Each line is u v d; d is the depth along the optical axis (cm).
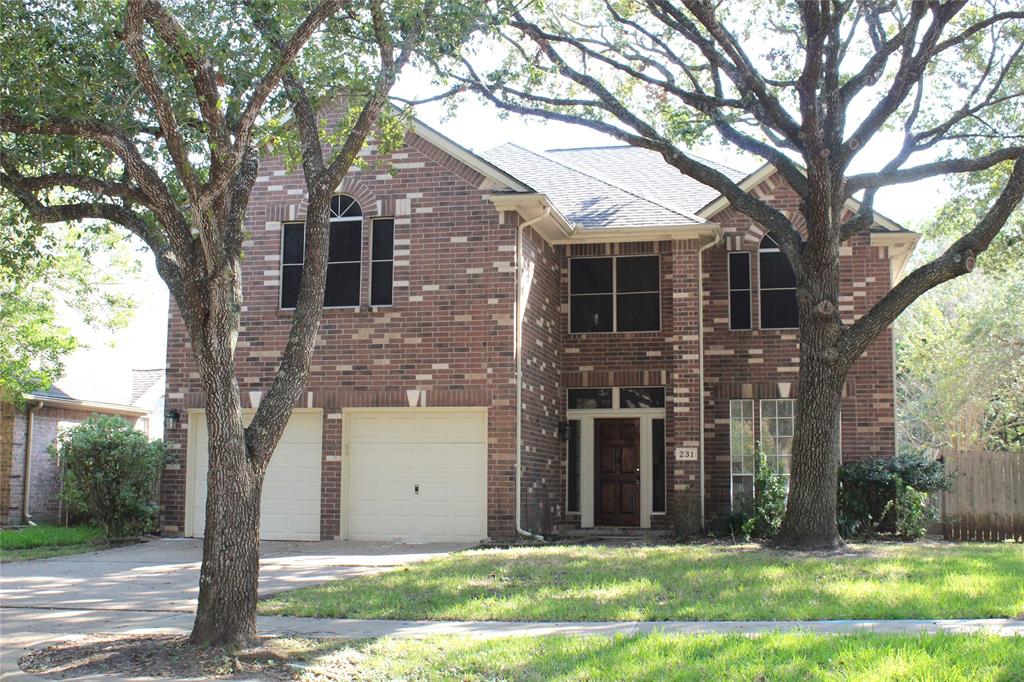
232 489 891
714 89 1780
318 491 1858
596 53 1633
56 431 2386
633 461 2092
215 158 892
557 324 2094
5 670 837
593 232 1986
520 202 1784
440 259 1823
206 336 889
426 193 1841
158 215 906
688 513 1875
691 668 730
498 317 1789
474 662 800
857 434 1955
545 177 2269
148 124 1125
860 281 1962
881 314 1505
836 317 1524
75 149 1096
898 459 1856
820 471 1523
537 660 790
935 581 1103
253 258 1905
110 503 1880
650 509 2058
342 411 1841
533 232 1930
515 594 1122
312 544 1767
